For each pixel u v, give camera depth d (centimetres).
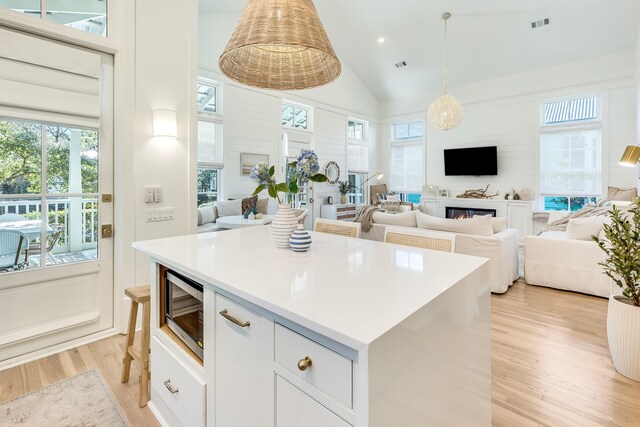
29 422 167
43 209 231
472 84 747
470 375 127
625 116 577
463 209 734
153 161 272
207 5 539
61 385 197
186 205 293
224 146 588
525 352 234
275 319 97
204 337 132
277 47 158
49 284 235
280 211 173
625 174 579
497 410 174
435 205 775
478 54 656
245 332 110
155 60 270
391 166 910
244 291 104
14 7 210
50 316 236
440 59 691
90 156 250
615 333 206
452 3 553
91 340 249
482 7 549
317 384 85
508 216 673
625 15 508
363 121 892
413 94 852
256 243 187
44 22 218
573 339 254
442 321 104
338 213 777
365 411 73
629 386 193
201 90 572
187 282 144
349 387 77
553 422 165
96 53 247
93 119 246
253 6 122
